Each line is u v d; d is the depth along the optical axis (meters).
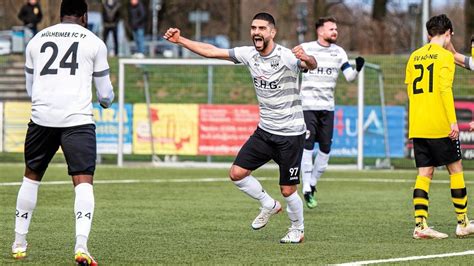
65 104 13.45
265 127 16.19
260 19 15.59
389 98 44.97
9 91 50.34
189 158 38.31
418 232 16.86
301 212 16.36
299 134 16.14
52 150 14.00
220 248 15.54
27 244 15.83
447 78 16.73
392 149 38.25
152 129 38.44
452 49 17.80
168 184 28.95
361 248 15.56
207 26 91.19
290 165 16.12
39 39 13.71
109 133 38.91
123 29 68.38
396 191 27.34
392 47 67.69
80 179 13.52
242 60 15.96
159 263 13.89
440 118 16.84
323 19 22.80
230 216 20.42
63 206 22.11
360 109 37.16
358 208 22.42
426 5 43.72
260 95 16.08
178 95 46.66
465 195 17.09
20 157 40.06
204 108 38.12
